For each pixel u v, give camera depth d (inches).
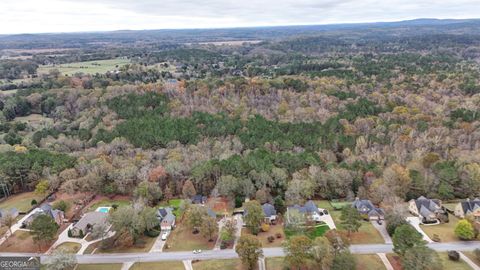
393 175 3294.8
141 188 3152.1
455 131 4512.8
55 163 3570.4
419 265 2081.7
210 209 3009.4
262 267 2336.4
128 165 3565.5
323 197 3346.5
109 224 2755.9
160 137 4384.8
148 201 3159.5
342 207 2984.7
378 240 2593.5
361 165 3572.8
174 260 2436.0
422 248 2161.7
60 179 3472.0
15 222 2952.8
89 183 3341.5
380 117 5157.5
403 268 2240.4
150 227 2714.1
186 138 4456.2
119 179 3383.4
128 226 2647.6
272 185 3329.2
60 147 4365.2
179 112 5418.3
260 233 2736.2
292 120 5128.0
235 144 4210.1
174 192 3408.0
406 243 2263.8
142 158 3818.9
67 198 3373.5
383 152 4047.7
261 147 4084.6
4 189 3425.2
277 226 2844.5
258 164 3444.9
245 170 3398.1
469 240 2578.7
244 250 2257.6
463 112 5093.5
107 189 3363.7
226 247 2566.4
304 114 5319.9
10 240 2701.8
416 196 3270.2
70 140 4512.8
